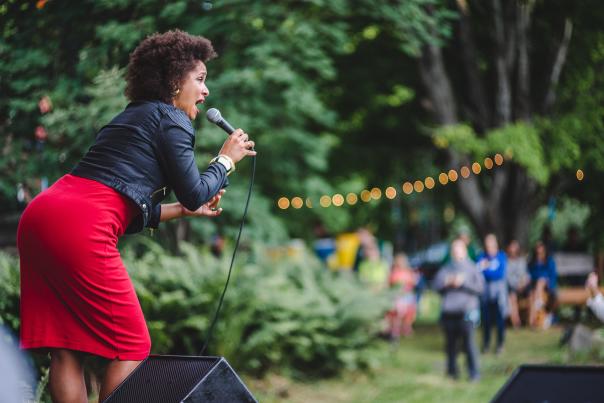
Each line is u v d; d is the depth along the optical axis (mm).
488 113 17609
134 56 3955
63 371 3670
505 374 12227
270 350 10961
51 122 7492
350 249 21422
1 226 8500
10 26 7324
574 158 16984
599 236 19219
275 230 13008
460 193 18312
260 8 9023
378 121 20406
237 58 10703
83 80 7891
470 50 16984
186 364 3727
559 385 4039
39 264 3602
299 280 12766
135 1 7676
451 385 11312
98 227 3590
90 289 3578
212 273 10531
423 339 16594
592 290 9641
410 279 17156
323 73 11102
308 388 10945
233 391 3631
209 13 8484
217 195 4152
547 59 17219
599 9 16203
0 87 7590
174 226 10766
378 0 9672
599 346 12539
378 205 26406
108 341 3639
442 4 11008
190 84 3936
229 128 4164
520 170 18062
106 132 3764
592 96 17328
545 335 16438
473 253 18875
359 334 12055
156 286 9891
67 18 7383
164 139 3742
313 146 15914
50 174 8016
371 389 11016
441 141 16500
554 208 19984
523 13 16516
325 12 11016
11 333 6336
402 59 18188
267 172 16594
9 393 5129
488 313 14430
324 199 21609
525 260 18016
